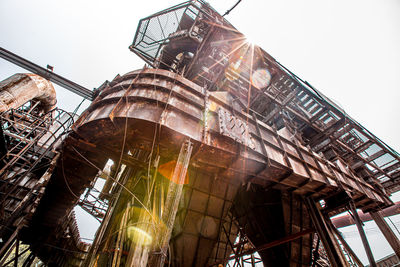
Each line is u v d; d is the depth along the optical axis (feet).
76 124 21.53
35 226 33.09
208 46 32.22
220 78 33.68
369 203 36.68
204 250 35.81
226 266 38.24
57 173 26.37
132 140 21.59
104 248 21.57
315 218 29.14
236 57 30.25
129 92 21.99
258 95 32.48
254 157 23.50
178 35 36.19
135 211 27.02
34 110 42.06
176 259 34.27
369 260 24.63
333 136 36.94
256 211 38.22
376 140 35.53
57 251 52.16
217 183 36.68
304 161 29.01
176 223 35.47
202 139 20.67
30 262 37.14
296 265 31.24
